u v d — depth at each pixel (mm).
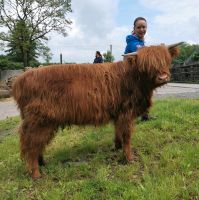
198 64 9484
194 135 2285
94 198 1593
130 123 1975
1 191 1757
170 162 1856
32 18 15352
